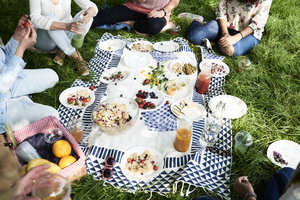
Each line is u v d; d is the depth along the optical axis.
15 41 2.76
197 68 3.93
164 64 3.80
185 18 5.10
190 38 4.44
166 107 3.05
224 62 4.09
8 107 2.68
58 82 3.50
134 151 2.54
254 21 4.14
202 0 5.98
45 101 3.29
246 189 2.06
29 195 1.55
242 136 2.78
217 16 4.43
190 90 3.32
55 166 2.08
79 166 2.22
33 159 2.06
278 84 3.74
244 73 3.86
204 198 2.09
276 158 2.62
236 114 3.01
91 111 3.02
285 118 3.25
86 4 3.85
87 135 2.73
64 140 2.32
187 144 2.51
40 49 4.03
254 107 3.37
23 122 2.69
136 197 2.30
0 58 2.58
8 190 1.01
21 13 5.22
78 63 3.71
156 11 4.53
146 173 2.39
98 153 2.58
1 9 5.30
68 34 3.84
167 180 2.38
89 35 4.54
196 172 2.41
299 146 2.73
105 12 4.66
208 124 2.70
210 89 3.51
